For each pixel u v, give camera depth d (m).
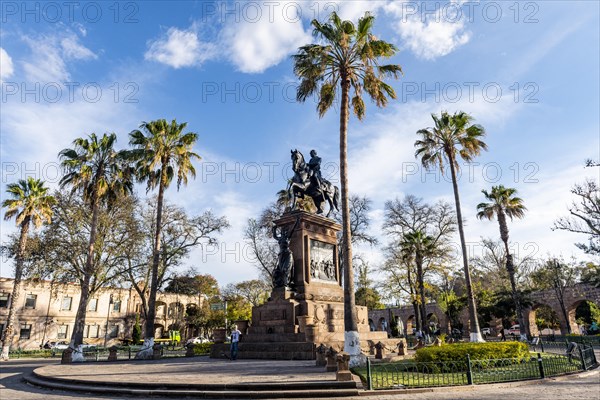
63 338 52.88
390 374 12.29
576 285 44.44
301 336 17.95
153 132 27.94
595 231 31.02
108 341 56.56
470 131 28.12
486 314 51.94
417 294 42.03
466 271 25.77
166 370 15.10
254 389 10.48
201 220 36.59
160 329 62.94
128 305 60.12
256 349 18.81
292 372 12.79
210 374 12.95
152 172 28.22
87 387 12.02
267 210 40.78
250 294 62.12
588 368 14.96
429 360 13.54
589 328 52.56
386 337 21.73
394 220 42.16
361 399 9.66
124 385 11.62
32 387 13.72
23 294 50.59
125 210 33.97
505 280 52.91
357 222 39.62
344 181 16.84
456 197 27.45
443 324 58.38
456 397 9.54
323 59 17.92
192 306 65.00
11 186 35.12
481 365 12.40
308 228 21.58
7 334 33.16
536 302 47.81
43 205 34.47
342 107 17.78
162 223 35.66
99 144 29.47
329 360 12.84
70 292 54.66
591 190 31.72
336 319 20.27
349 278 15.33
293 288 20.44
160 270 36.16
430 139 29.48
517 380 11.80
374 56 17.66
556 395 9.56
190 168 29.41
